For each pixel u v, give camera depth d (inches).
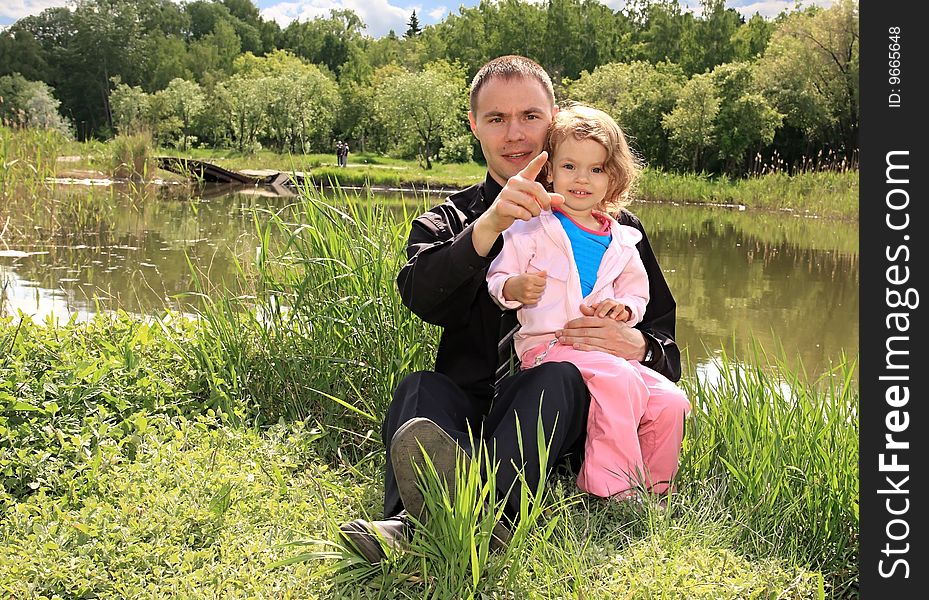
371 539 82.5
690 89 1398.9
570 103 117.3
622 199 111.4
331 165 1380.4
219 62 3368.6
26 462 102.6
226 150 1983.3
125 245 390.0
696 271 376.8
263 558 85.2
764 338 241.6
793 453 106.9
